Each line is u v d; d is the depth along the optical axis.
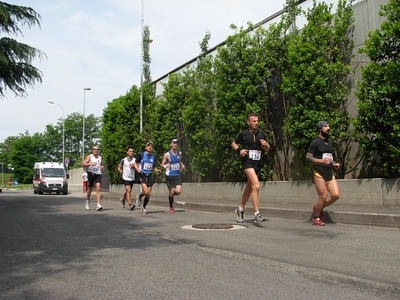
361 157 11.60
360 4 11.87
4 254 6.15
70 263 5.50
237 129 14.14
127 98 24.94
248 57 14.19
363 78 10.20
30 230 8.66
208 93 17.22
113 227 9.05
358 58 11.80
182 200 16.88
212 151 16.61
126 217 11.27
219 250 6.16
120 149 24.70
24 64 17.42
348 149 11.99
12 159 91.94
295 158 13.79
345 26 11.85
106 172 30.88
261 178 14.62
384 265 5.04
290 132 12.06
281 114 14.26
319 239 6.91
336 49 11.95
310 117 11.52
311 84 11.66
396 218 8.22
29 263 5.55
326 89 11.62
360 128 10.42
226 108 14.69
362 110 10.12
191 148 17.73
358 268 4.92
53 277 4.82
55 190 32.28
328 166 8.44
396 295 3.96
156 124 20.75
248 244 6.58
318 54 11.87
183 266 5.21
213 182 17.08
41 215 12.00
